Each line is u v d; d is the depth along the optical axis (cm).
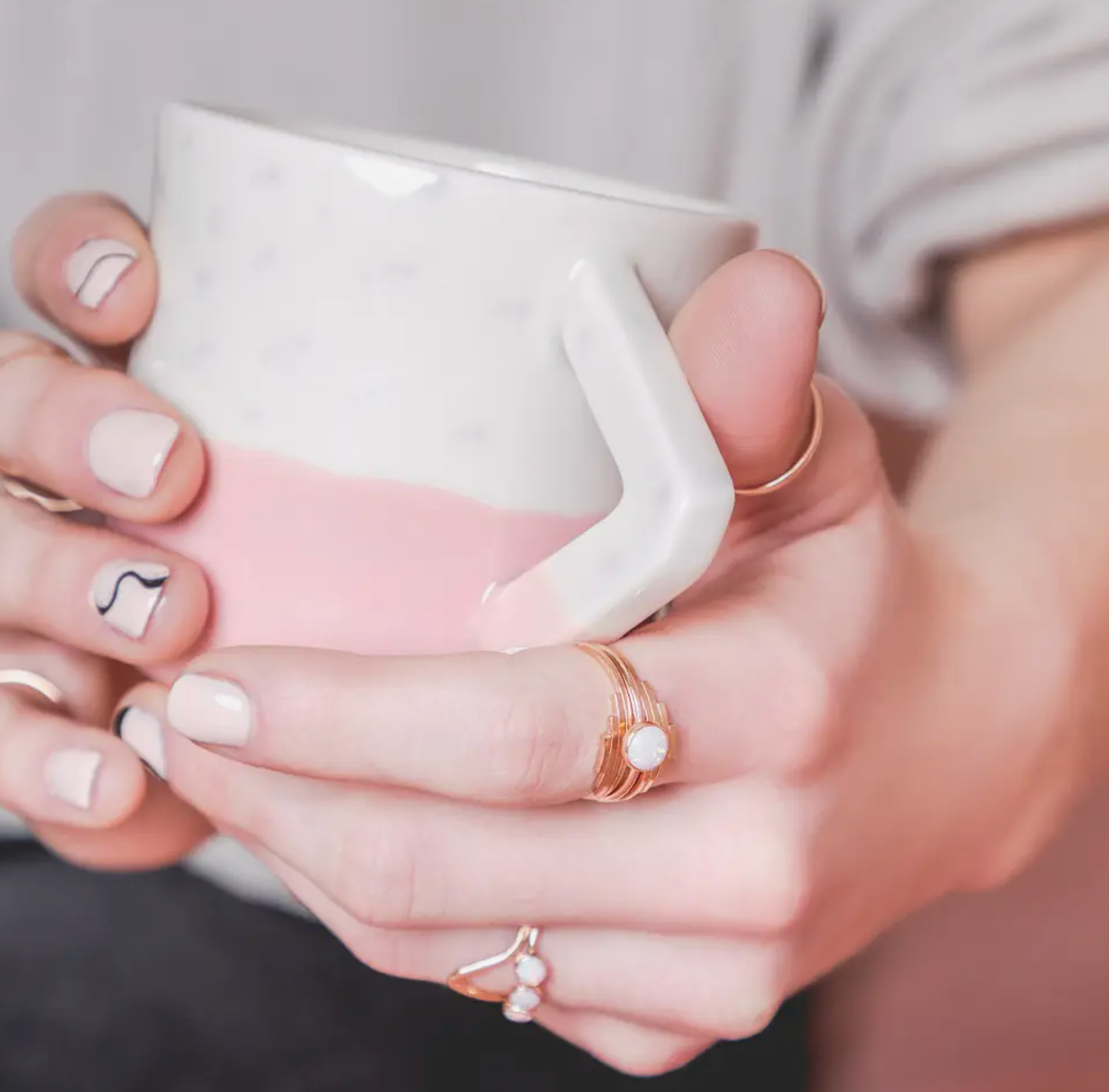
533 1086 46
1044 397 46
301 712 31
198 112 32
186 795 35
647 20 66
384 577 32
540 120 68
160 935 48
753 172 67
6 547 34
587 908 33
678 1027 35
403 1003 47
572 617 31
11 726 35
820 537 35
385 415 32
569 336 31
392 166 31
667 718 32
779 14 65
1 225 66
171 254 33
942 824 37
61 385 33
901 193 58
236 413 32
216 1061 44
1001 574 40
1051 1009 73
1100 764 42
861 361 63
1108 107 52
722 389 32
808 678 33
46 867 52
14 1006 45
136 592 33
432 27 66
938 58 58
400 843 33
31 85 65
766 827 33
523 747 31
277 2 65
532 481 32
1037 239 56
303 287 32
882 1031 70
